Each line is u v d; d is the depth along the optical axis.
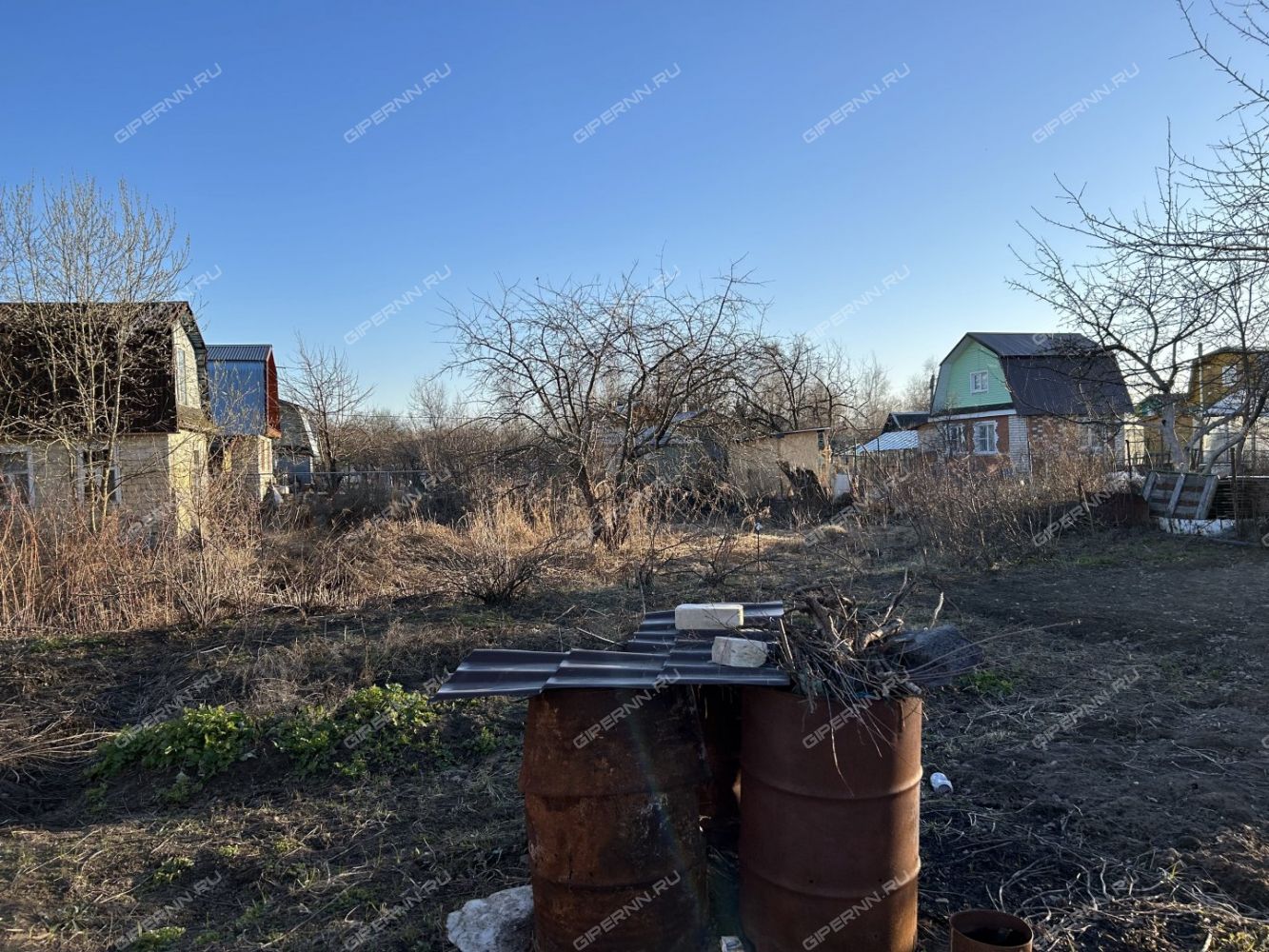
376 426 33.44
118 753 5.44
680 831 2.97
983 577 11.54
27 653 7.76
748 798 2.98
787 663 2.87
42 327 15.30
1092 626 8.31
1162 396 15.19
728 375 14.79
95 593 8.96
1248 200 8.76
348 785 5.03
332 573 10.25
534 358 13.78
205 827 4.57
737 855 3.51
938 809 4.27
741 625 3.37
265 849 4.26
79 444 14.95
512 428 14.75
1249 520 13.39
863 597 9.75
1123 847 3.83
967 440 27.97
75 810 4.99
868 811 2.78
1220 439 17.72
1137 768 4.77
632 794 2.88
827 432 24.23
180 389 18.95
